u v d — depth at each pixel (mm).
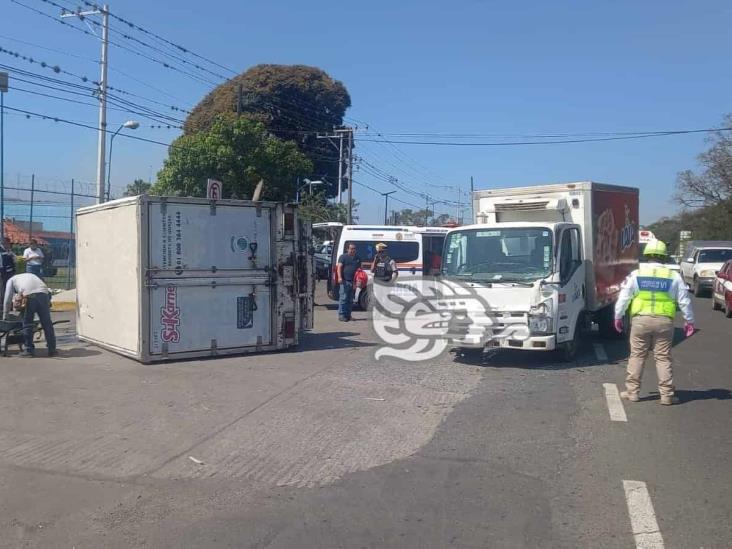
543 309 9961
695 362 11070
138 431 6781
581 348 12336
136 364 10312
